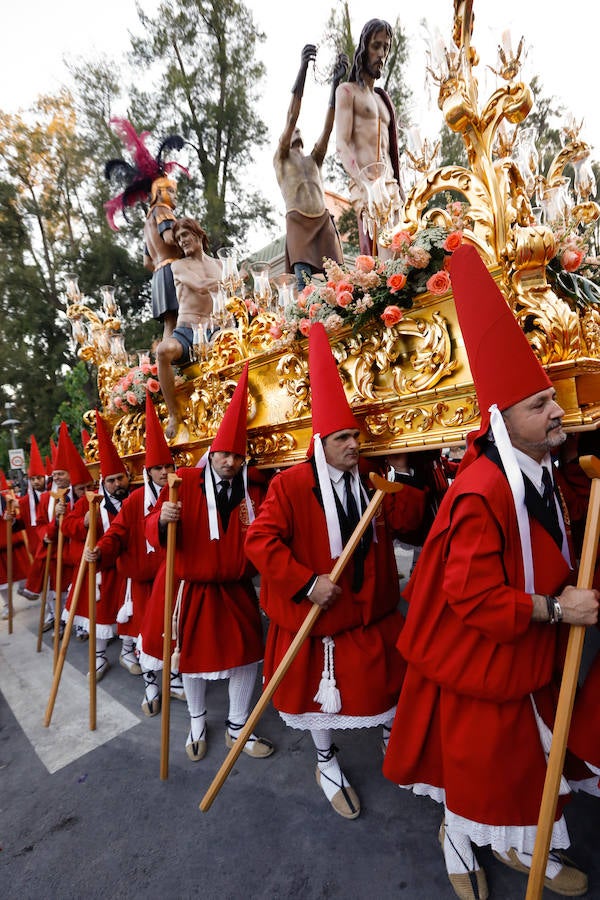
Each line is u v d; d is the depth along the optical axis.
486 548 1.49
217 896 1.95
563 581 1.59
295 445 3.00
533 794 1.55
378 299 2.28
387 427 2.40
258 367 3.29
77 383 15.21
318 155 4.27
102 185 16.67
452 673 1.60
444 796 1.75
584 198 2.46
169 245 5.32
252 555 2.27
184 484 3.04
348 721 2.19
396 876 1.94
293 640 2.19
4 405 19.59
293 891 1.93
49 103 17.06
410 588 1.90
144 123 14.84
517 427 1.57
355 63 3.62
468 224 2.13
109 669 4.38
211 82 14.90
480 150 2.05
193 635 2.87
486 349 1.58
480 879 1.78
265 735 3.07
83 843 2.32
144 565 3.83
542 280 1.88
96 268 15.75
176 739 3.13
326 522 2.34
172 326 5.44
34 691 4.11
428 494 2.70
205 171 14.91
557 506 1.66
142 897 1.99
